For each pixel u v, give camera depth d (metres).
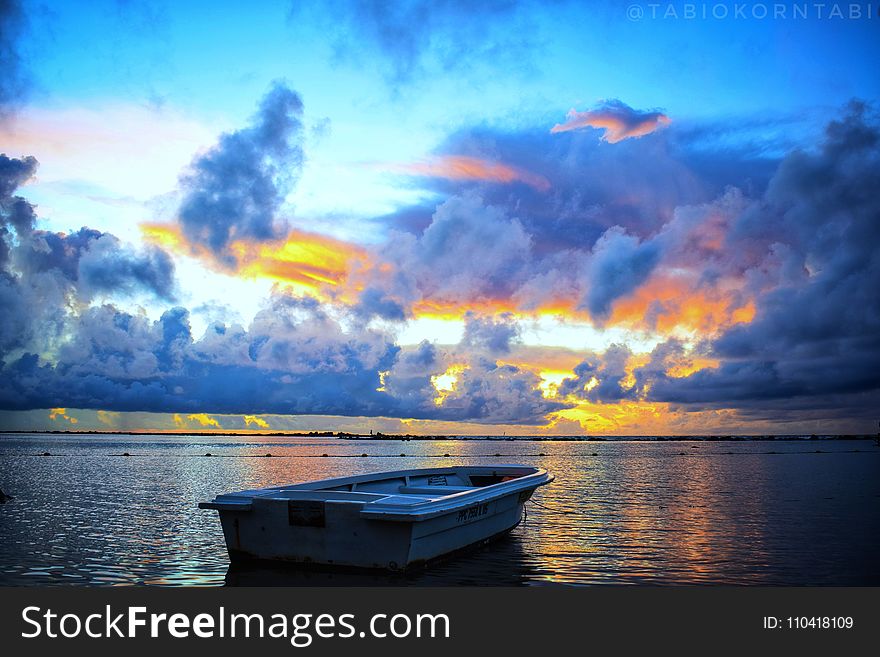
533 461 74.25
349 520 11.72
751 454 99.06
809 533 17.66
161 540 15.92
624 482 38.25
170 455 86.25
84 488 31.83
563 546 15.55
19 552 14.40
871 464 61.88
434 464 64.38
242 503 12.38
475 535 14.42
